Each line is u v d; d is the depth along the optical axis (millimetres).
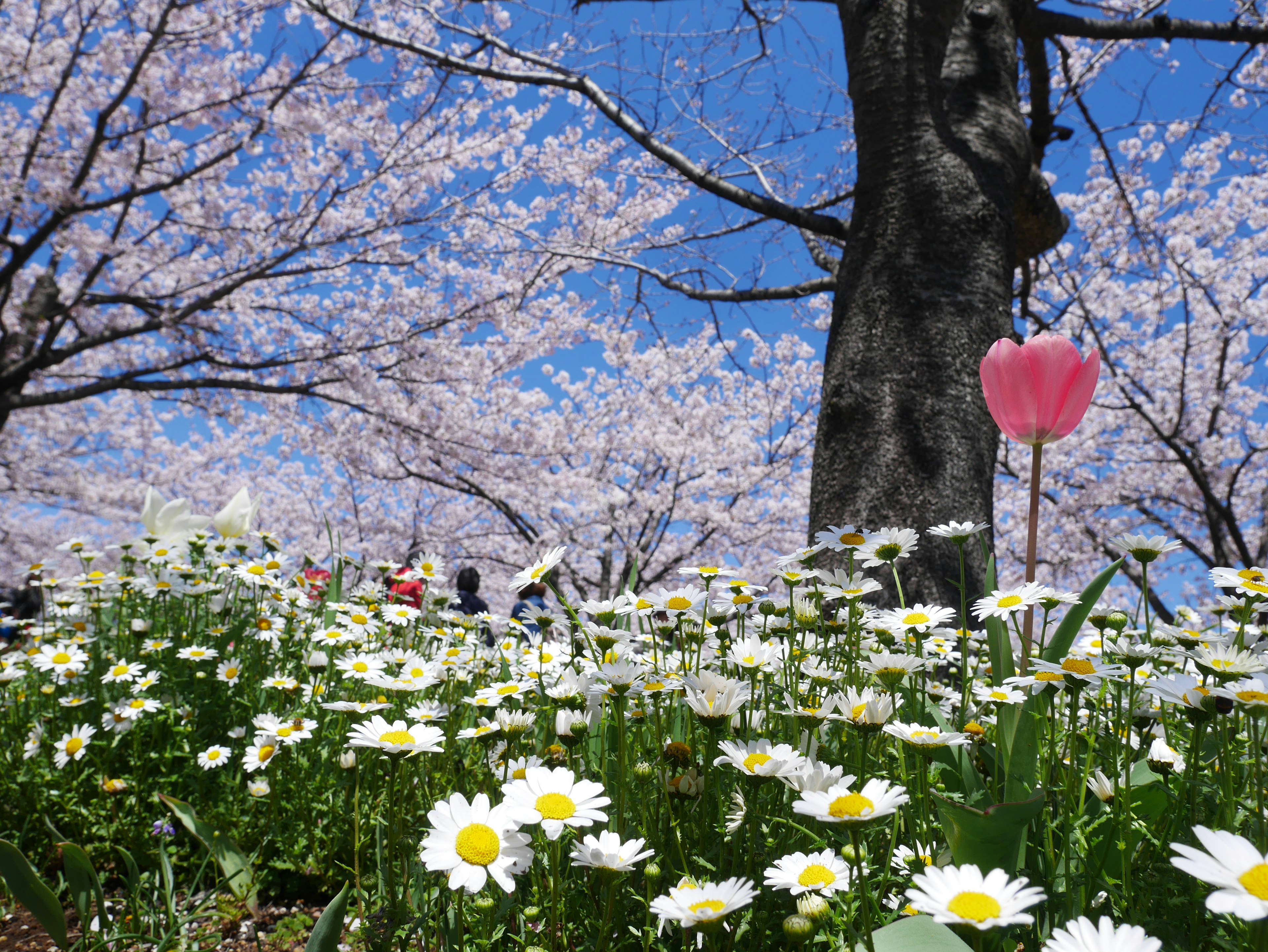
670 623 1744
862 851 1046
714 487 13594
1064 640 1197
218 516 3061
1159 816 1221
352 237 9570
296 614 2619
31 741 2070
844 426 4012
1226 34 5973
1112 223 9680
